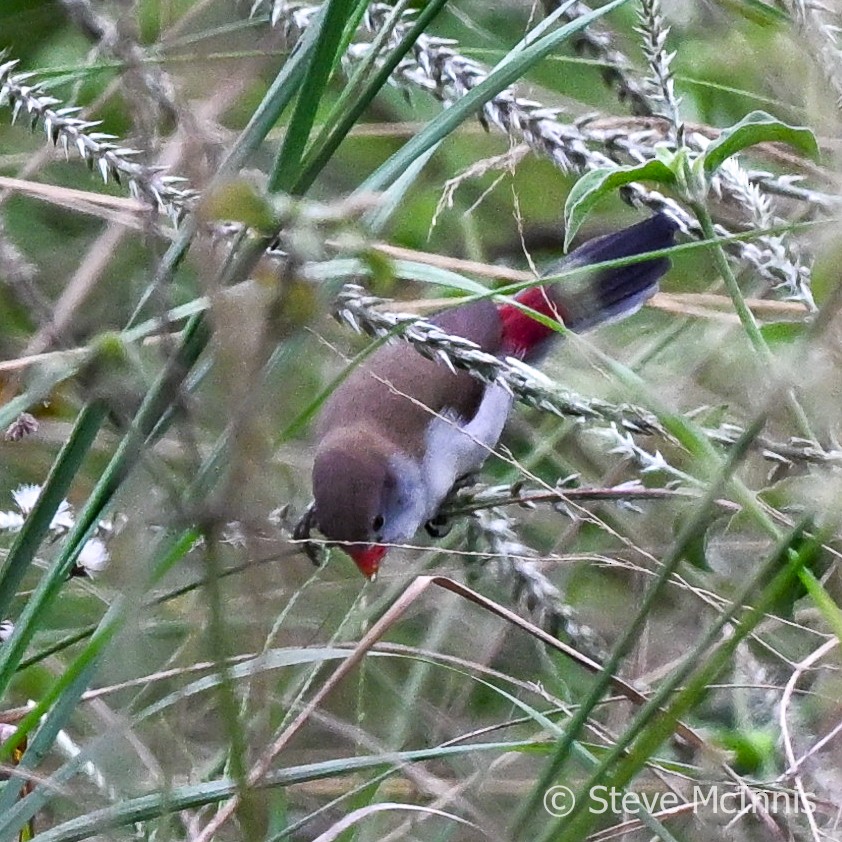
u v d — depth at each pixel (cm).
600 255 586
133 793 379
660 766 418
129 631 271
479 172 580
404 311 577
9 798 357
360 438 596
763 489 391
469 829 447
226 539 300
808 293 380
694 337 579
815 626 488
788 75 539
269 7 409
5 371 457
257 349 211
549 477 638
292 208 208
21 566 345
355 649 402
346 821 393
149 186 311
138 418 307
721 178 391
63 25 710
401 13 371
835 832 396
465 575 564
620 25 652
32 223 679
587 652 427
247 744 348
